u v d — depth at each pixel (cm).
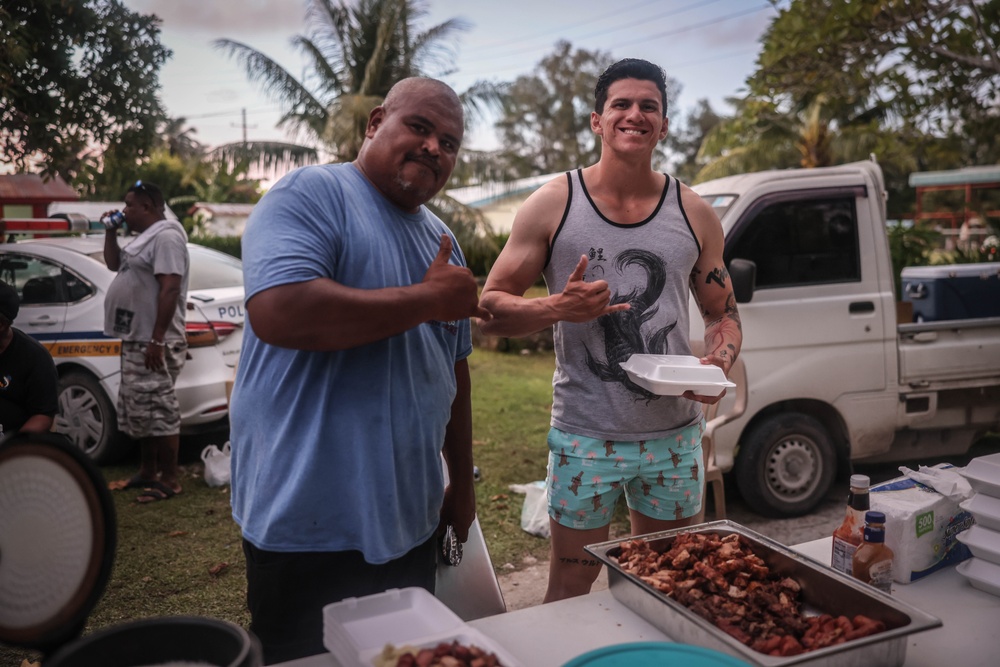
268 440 185
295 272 166
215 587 389
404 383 190
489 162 1520
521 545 442
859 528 189
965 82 821
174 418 512
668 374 227
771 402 467
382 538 186
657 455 249
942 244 2030
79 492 128
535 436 670
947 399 501
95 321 558
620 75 242
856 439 486
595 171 252
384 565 192
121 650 129
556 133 4406
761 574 176
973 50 768
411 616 155
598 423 247
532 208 251
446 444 228
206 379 550
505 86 1566
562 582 260
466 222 1418
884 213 494
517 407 784
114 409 555
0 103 697
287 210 176
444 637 143
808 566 170
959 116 901
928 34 757
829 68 807
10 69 659
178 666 131
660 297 246
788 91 848
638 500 262
